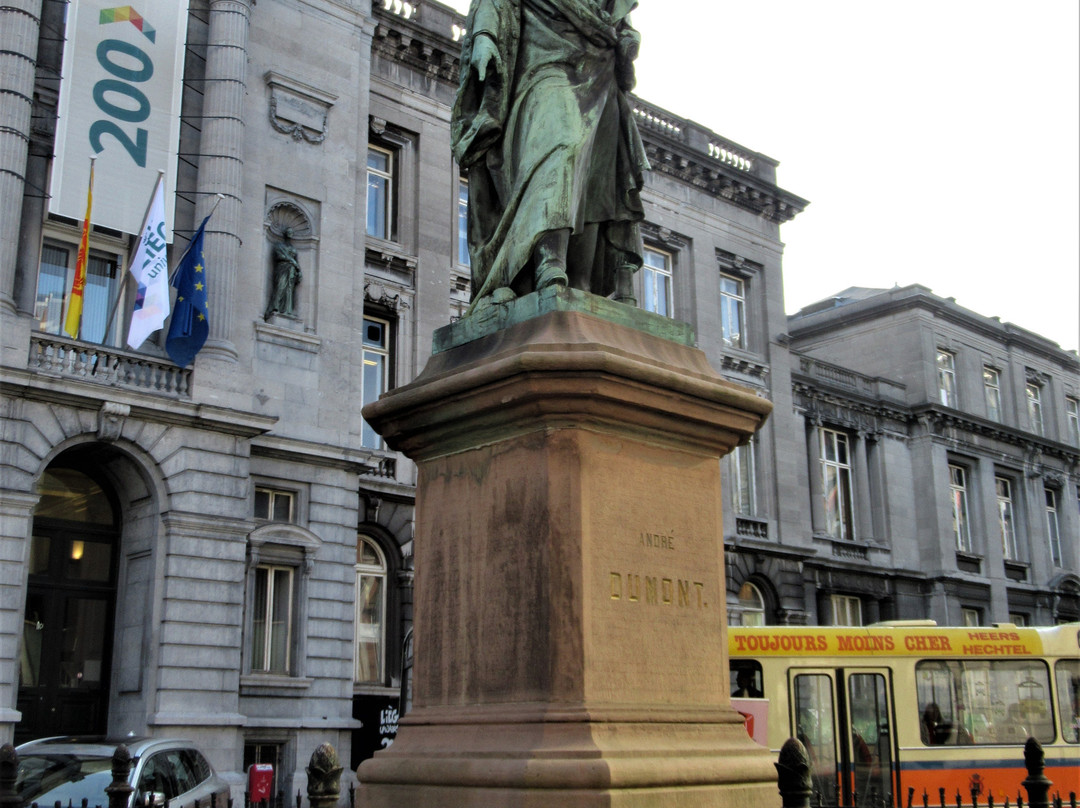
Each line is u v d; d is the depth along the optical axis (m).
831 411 35.97
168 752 10.98
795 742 4.04
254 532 20.59
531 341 5.09
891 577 36.12
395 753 5.00
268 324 21.78
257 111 22.58
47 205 19.81
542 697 4.60
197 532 19.41
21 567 17.48
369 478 23.53
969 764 16.05
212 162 21.09
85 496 20.00
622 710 4.60
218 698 19.03
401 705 21.94
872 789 15.68
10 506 17.53
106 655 19.58
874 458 37.22
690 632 5.04
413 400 5.39
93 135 19.84
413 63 26.48
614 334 5.32
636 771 4.32
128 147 20.16
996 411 42.56
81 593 19.59
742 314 34.31
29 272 19.31
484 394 5.08
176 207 20.98
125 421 18.84
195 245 19.73
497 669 4.84
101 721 19.27
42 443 18.03
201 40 21.94
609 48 6.11
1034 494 42.09
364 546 23.88
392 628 23.56
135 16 20.70
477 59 5.91
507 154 5.99
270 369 21.67
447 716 4.93
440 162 26.47
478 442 5.24
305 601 21.16
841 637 16.30
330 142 23.61
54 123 19.84
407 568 23.81
